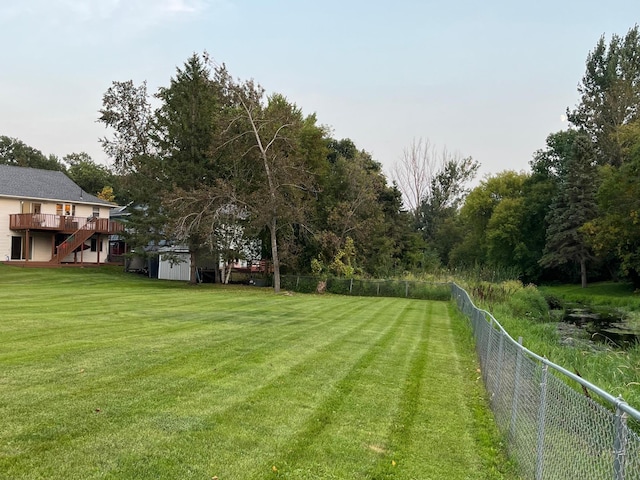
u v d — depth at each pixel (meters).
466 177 66.44
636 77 51.34
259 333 12.07
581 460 3.28
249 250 33.22
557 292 42.03
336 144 50.78
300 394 6.98
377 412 6.44
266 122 29.19
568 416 3.55
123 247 46.09
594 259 43.03
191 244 31.05
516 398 5.21
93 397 6.26
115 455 4.62
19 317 12.83
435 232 65.75
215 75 28.92
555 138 55.81
